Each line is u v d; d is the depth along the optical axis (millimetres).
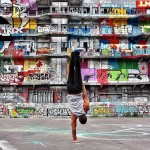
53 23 54281
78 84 9344
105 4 55562
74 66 9430
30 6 54750
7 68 53562
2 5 54656
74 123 9773
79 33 54250
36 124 23688
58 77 52844
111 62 54938
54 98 52969
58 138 11203
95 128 18094
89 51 54156
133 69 55156
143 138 11930
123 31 55188
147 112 41469
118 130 16766
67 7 54875
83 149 8328
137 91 54500
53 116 40562
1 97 52875
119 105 41281
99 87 54000
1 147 9008
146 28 55625
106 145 9234
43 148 8656
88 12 55281
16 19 54562
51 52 53438
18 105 40250
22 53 53719
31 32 54500
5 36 54031
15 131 15305
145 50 54656
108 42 55062
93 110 40906
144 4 56062
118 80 54562
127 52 54312
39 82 52500
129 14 55406
